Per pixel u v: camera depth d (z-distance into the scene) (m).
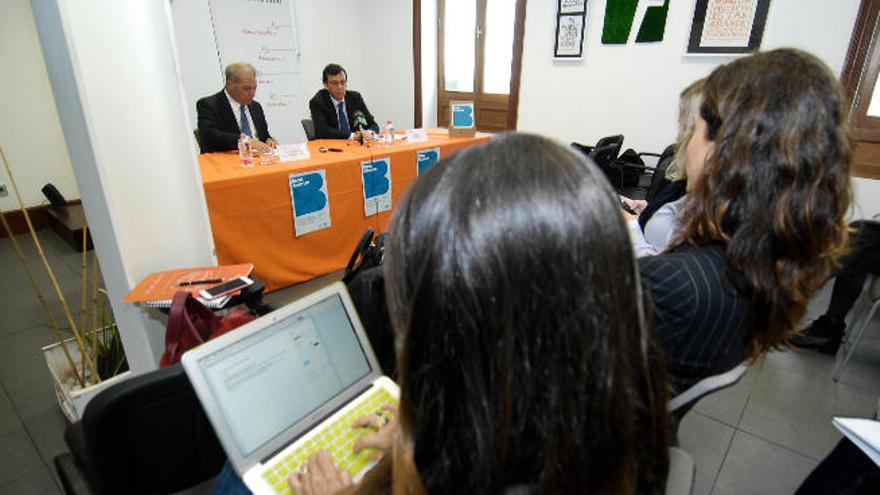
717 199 0.63
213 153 2.60
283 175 2.19
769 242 0.59
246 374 0.75
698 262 0.63
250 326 0.78
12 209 3.61
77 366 1.72
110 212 1.32
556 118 4.11
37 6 1.19
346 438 0.79
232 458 0.71
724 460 1.63
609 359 0.29
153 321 1.46
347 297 0.94
